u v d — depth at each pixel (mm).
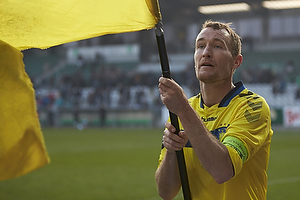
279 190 7832
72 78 33438
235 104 2457
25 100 1789
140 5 2057
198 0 33438
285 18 35000
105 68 34250
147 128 27797
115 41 36719
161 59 2156
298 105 27719
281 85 29328
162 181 2596
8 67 1832
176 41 36750
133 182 8617
